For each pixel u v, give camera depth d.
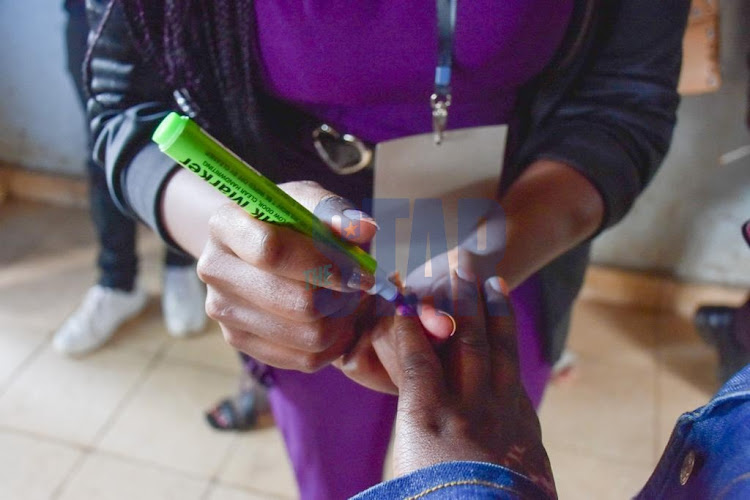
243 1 0.56
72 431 1.31
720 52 1.16
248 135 0.64
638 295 1.56
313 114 0.66
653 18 0.61
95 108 0.65
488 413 0.40
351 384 0.77
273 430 1.32
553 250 0.57
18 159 1.82
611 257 1.55
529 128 0.68
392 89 0.61
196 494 1.22
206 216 0.54
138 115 0.61
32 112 1.70
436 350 0.45
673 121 0.65
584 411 1.34
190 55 0.58
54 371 1.42
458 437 0.37
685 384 1.39
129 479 1.24
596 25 0.62
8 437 1.30
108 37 0.60
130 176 0.59
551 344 0.79
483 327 0.46
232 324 0.48
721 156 1.30
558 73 0.63
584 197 0.58
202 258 0.46
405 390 0.41
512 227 0.56
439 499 0.33
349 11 0.55
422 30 0.56
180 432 1.32
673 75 0.64
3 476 1.24
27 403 1.36
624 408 1.35
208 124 0.63
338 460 0.84
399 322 0.46
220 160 0.34
